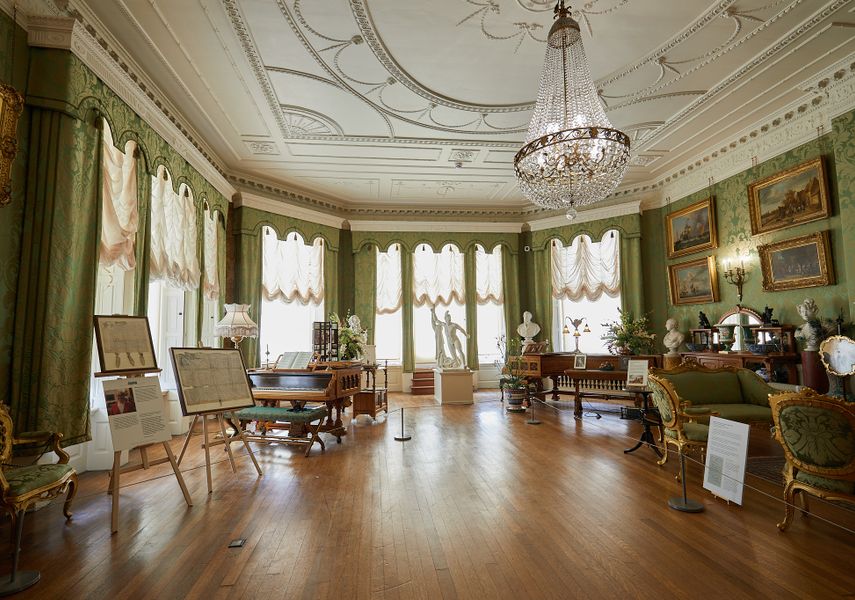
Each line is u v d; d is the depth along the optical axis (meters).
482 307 12.71
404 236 12.41
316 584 2.76
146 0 4.80
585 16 5.16
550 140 4.59
